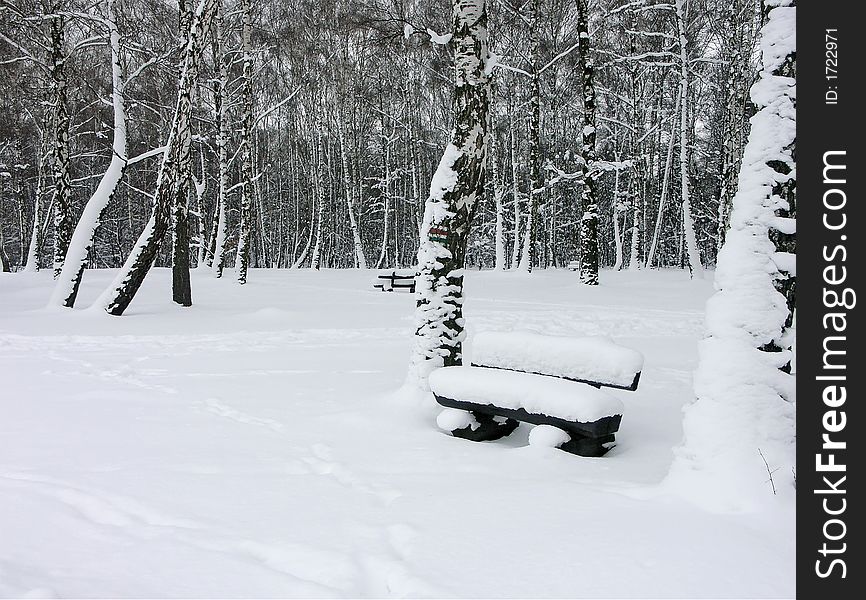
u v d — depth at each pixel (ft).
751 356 12.62
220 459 15.84
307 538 11.07
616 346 16.90
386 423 19.02
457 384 17.90
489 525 11.34
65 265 51.70
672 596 8.86
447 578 9.45
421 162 147.23
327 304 59.62
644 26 100.37
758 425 12.25
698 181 138.82
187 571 9.90
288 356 32.50
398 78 129.80
